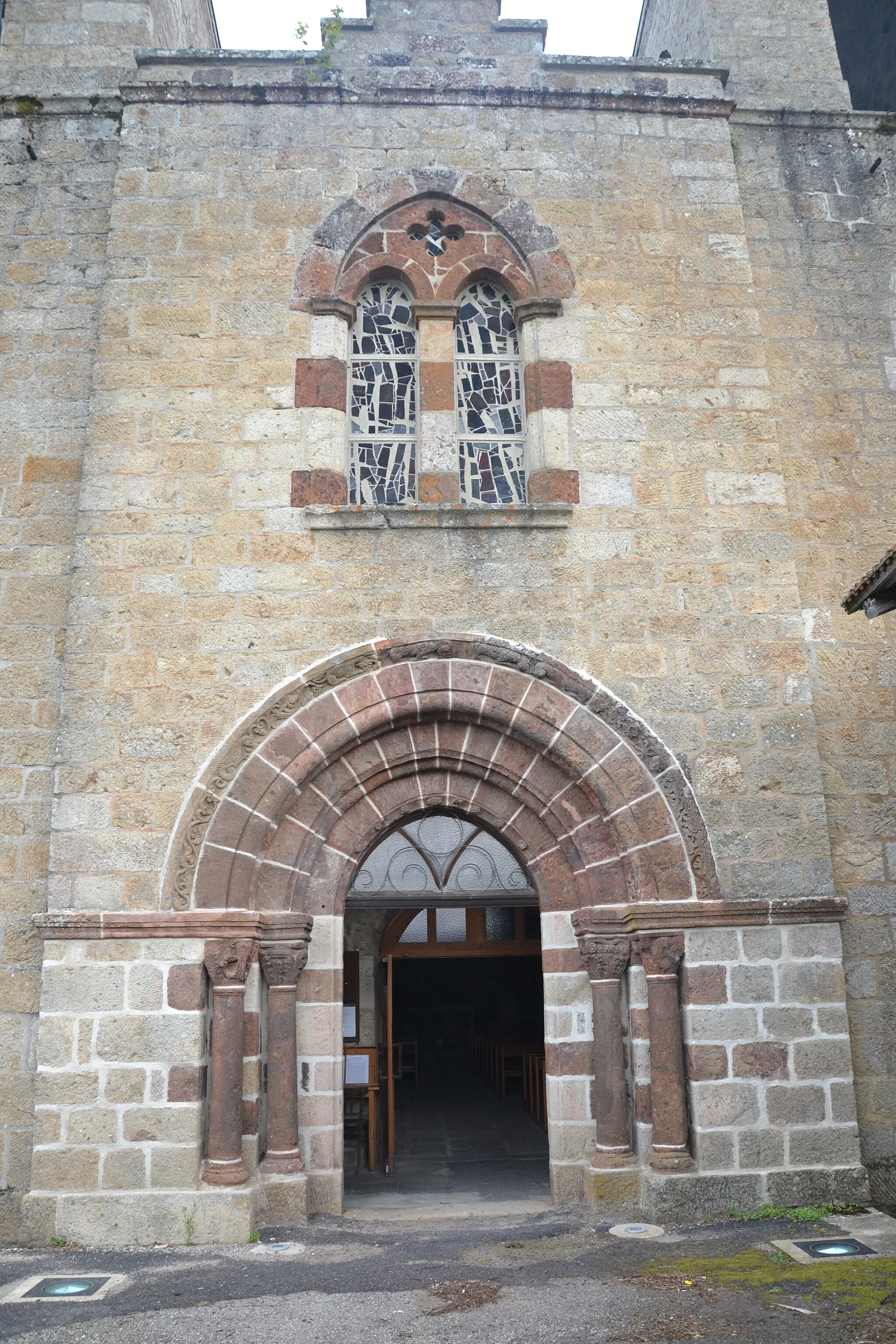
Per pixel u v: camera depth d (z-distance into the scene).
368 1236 7.30
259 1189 7.50
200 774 7.97
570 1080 7.99
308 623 8.31
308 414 8.72
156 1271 6.57
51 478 8.92
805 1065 7.78
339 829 8.29
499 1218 7.75
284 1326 5.60
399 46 9.83
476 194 9.28
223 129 9.30
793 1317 5.54
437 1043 20.62
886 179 10.22
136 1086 7.43
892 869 8.51
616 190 9.41
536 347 9.03
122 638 8.21
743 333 9.19
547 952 8.20
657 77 9.88
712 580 8.61
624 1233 7.17
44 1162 7.31
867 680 8.92
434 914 10.63
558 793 8.28
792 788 8.27
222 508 8.49
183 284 8.94
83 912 7.72
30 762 8.38
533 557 8.55
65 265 9.39
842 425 9.50
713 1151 7.56
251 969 7.81
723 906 7.92
